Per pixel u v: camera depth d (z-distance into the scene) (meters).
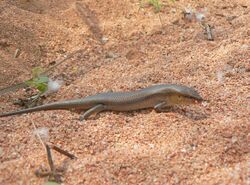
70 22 10.95
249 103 8.05
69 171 6.41
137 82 8.91
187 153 6.79
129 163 6.57
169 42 10.41
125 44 10.38
